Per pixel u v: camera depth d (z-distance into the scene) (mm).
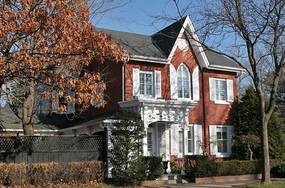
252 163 30656
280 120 35469
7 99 22406
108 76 31734
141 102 28562
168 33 34438
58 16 16578
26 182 22422
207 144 34344
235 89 36781
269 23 24000
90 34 17531
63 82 17875
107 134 26266
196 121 34188
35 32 16719
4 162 23266
